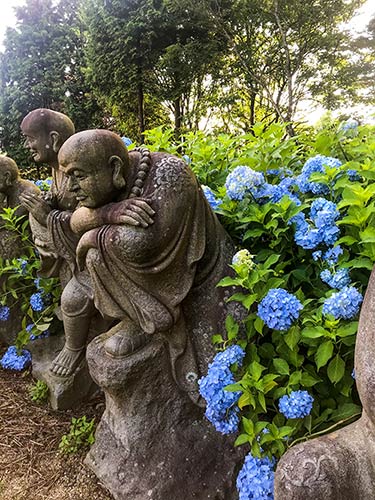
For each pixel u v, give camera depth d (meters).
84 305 2.21
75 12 11.59
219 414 1.52
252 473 1.45
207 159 2.41
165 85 10.25
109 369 1.72
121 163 1.57
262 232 1.79
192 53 9.69
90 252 1.64
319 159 1.88
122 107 10.96
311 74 10.12
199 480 1.71
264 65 10.68
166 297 1.65
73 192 1.62
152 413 1.76
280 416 1.55
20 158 10.36
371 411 1.07
